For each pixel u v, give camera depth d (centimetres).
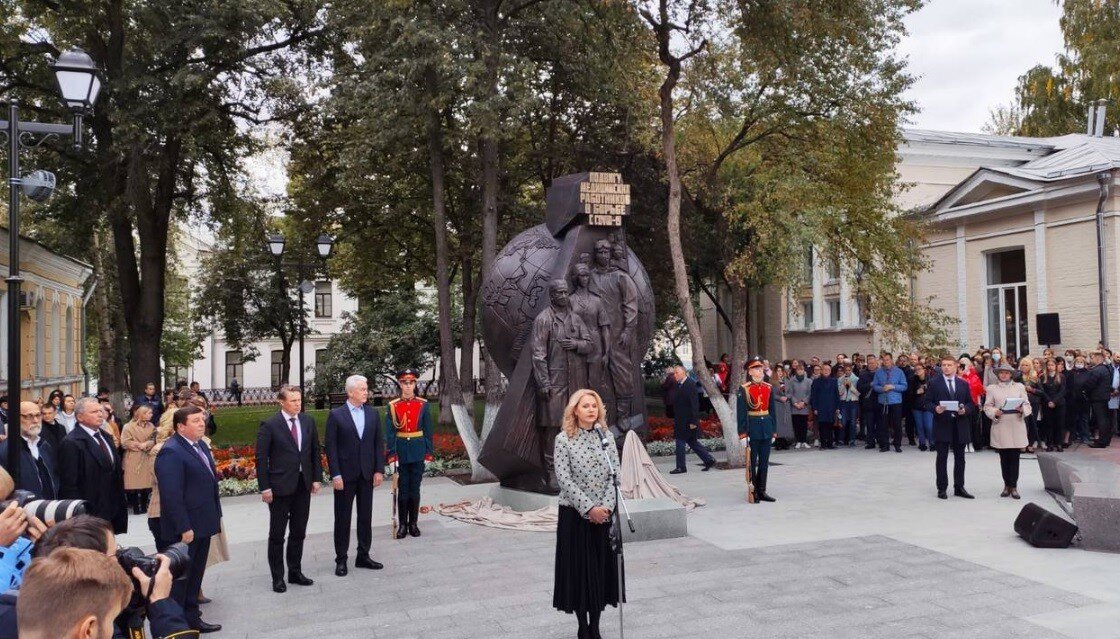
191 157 2009
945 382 1126
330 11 1866
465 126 1605
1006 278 2217
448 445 1680
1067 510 952
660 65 1816
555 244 1153
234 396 4731
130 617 304
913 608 641
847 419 1795
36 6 1861
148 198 1977
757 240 1980
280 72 2042
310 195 2292
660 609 655
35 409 804
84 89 841
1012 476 1114
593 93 1895
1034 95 2983
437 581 774
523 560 845
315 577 803
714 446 1725
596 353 1080
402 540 965
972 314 2284
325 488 1399
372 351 3534
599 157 2131
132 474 1185
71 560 221
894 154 2105
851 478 1325
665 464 1582
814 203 1944
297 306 3278
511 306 1143
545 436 1075
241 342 3647
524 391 1070
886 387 1667
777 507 1088
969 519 977
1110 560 776
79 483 762
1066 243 1984
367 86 1561
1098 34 2511
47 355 2777
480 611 673
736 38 1683
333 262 2686
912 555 808
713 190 2142
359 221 2339
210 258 3522
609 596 565
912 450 1700
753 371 1134
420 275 2731
